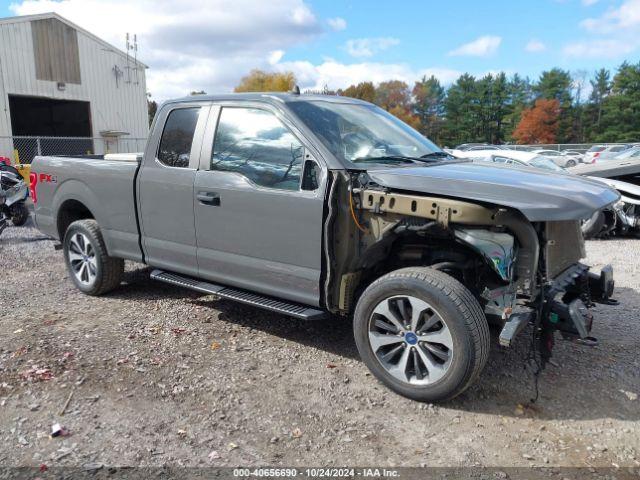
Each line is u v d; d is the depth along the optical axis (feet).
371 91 317.22
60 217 19.44
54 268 23.12
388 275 11.76
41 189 19.70
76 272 19.11
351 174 12.23
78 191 18.13
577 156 117.60
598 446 10.07
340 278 12.57
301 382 12.50
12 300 18.39
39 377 12.50
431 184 11.26
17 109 108.27
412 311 11.44
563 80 273.13
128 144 98.43
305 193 12.59
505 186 10.79
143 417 10.98
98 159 18.79
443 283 10.96
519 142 267.80
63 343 14.48
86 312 17.06
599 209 10.65
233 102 14.44
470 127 295.28
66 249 19.13
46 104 102.17
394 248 13.06
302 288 13.01
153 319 16.39
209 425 10.72
